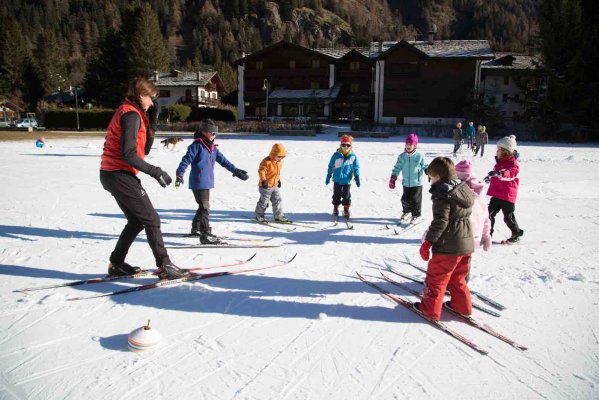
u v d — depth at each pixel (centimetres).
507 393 260
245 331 330
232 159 1664
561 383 270
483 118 3747
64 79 8756
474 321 349
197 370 278
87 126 4750
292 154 1969
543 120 3566
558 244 572
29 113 6775
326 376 275
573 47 3519
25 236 579
